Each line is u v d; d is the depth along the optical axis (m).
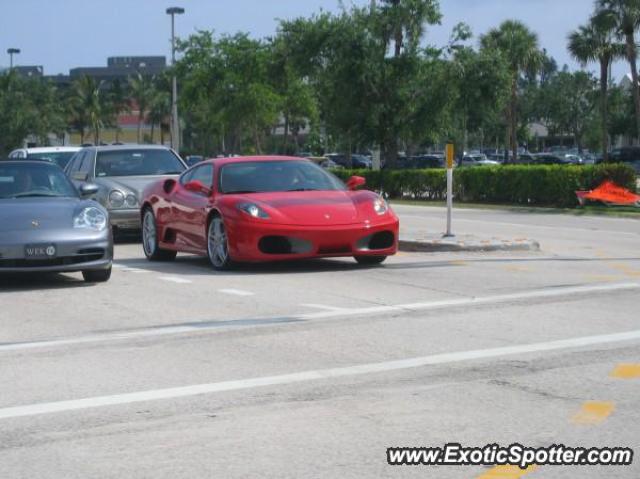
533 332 7.70
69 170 18.81
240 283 10.91
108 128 104.19
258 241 11.48
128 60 192.00
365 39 41.31
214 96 51.53
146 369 6.59
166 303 9.54
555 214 27.50
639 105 45.72
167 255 13.97
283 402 5.68
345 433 5.04
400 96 41.44
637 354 6.86
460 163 69.69
